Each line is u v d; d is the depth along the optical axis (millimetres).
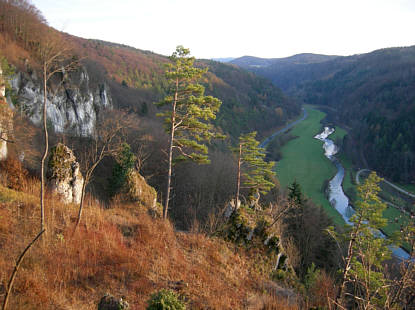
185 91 17938
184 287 10609
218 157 46312
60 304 7906
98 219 13758
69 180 16000
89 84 51094
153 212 21578
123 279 10047
